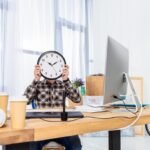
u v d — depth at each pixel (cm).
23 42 330
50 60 211
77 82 339
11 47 309
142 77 390
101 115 111
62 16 394
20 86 320
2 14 299
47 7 364
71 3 413
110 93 131
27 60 335
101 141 325
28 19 336
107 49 121
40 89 215
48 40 365
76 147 164
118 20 433
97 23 458
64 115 96
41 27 354
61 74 214
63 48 394
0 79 297
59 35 387
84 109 133
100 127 95
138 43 408
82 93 332
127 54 148
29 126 79
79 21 428
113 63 127
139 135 367
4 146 81
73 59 410
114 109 142
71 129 85
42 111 120
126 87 148
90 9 455
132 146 302
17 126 75
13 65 311
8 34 306
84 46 438
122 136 357
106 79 125
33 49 343
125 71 145
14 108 75
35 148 139
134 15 414
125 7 425
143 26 404
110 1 443
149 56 397
